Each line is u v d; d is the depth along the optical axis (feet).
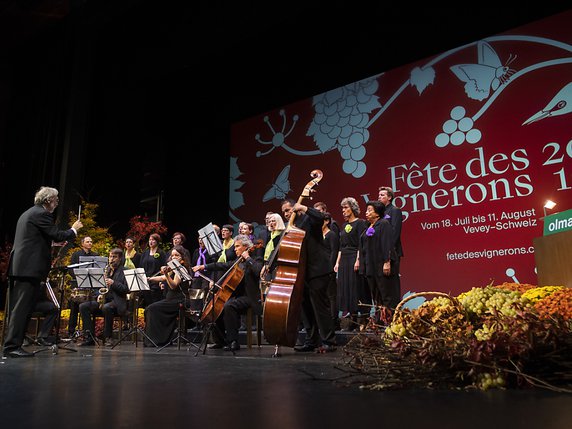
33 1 35.91
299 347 15.88
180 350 17.12
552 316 7.14
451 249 25.02
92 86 36.55
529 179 23.22
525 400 5.85
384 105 28.81
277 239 18.34
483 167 24.68
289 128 32.53
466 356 6.68
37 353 15.47
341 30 31.14
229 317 16.67
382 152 28.35
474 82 25.71
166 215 39.52
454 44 27.27
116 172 36.47
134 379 8.71
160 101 39.47
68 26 37.22
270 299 13.19
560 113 22.84
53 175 35.65
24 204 38.27
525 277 22.70
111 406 6.01
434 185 26.13
